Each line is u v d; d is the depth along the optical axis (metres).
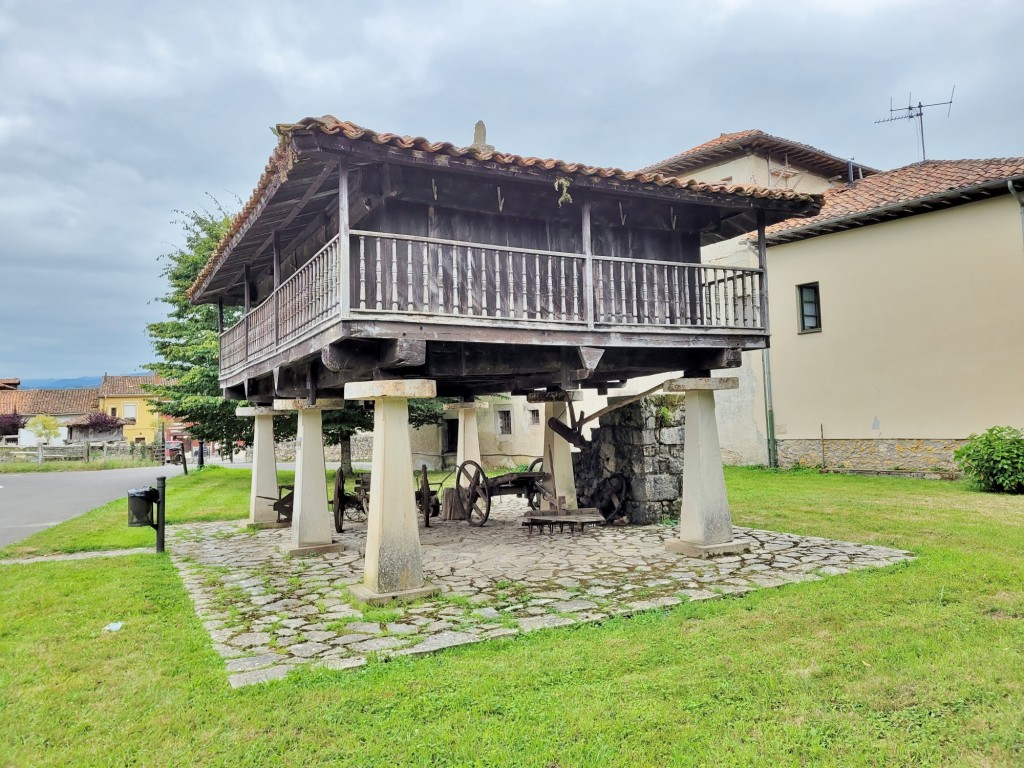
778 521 9.75
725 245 17.83
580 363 7.05
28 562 8.34
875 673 3.95
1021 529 8.38
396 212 6.48
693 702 3.63
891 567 6.65
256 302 11.13
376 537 6.11
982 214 13.08
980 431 13.09
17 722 3.56
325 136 5.04
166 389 18.14
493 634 4.93
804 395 16.17
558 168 6.02
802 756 3.08
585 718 3.46
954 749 3.11
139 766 3.11
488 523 10.95
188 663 4.43
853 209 14.70
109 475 25.81
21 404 51.66
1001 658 4.09
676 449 10.66
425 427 25.16
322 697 3.81
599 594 6.06
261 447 11.46
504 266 6.96
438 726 3.42
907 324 14.23
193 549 9.23
